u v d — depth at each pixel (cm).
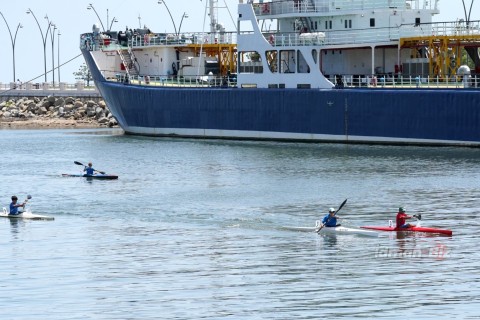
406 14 19975
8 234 11019
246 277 8894
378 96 19012
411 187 13950
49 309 7956
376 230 10981
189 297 8256
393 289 8431
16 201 12225
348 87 19500
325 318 7681
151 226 11406
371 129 19250
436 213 11994
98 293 8394
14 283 8756
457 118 18200
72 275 9025
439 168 15738
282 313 7806
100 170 16850
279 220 11694
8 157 19400
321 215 12012
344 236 10712
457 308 7875
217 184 14788
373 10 19888
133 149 19950
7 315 7806
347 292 8362
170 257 9725
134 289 8512
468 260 9450
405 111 18738
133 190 14388
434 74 19062
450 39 18675
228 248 10125
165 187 14600
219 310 7894
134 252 9969
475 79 18188
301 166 16488
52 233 11038
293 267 9275
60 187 14888
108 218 12000
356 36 19962
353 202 12925
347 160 17050
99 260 9619
